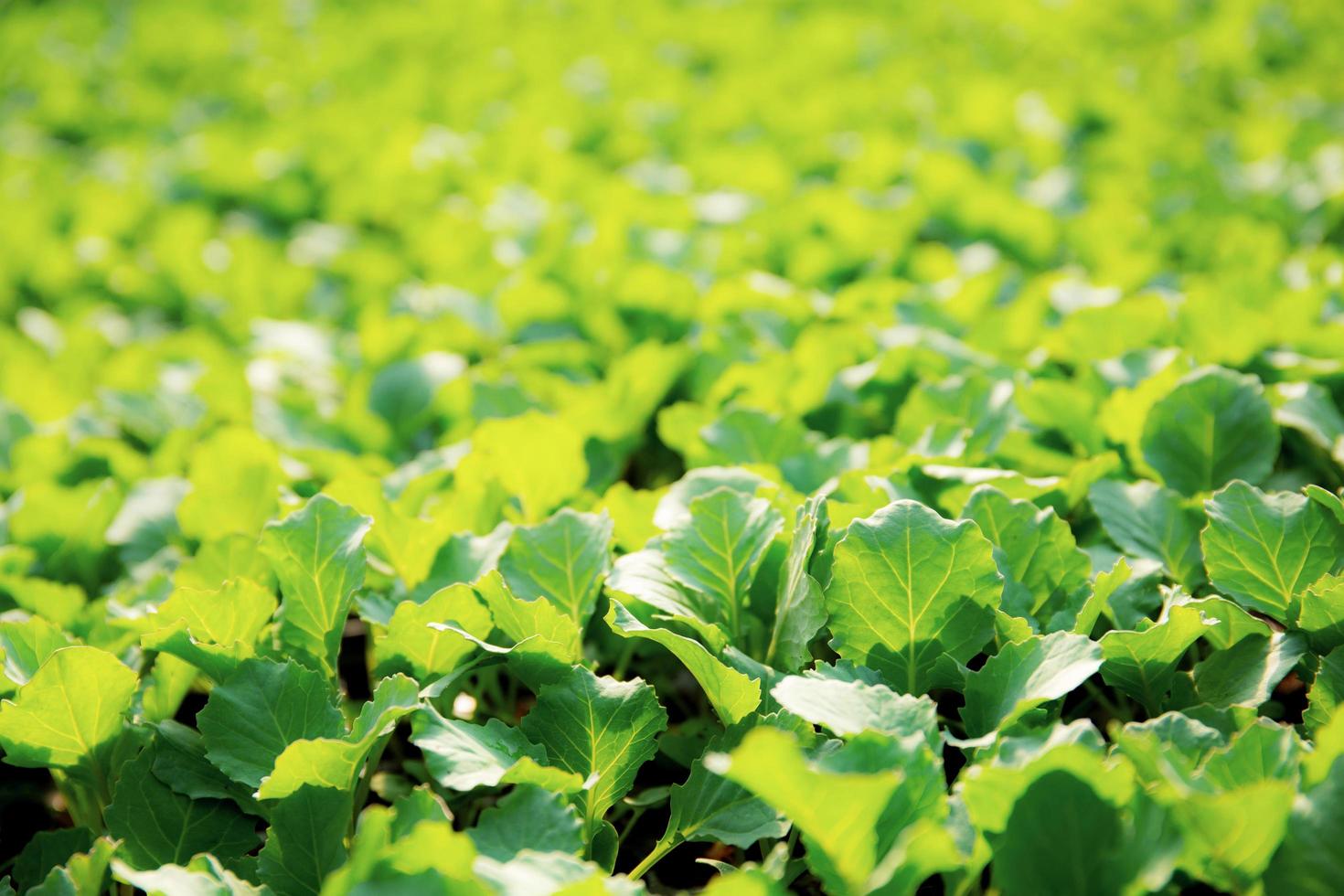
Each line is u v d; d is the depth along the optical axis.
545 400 2.36
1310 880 1.08
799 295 2.59
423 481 1.85
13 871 1.40
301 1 6.58
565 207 3.47
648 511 1.75
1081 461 1.93
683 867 1.59
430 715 1.32
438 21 5.82
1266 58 4.64
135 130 4.80
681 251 3.00
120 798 1.38
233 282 3.11
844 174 3.69
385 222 3.73
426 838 1.02
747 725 1.37
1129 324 2.23
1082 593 1.50
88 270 3.32
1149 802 1.10
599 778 1.32
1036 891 1.13
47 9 6.73
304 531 1.51
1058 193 3.46
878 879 1.06
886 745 1.14
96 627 1.60
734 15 5.56
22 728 1.37
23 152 4.50
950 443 1.83
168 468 2.21
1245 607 1.48
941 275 2.98
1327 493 1.45
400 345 2.55
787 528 1.58
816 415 2.22
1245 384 1.79
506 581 1.58
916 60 4.77
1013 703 1.31
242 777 1.34
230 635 1.49
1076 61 4.76
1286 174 3.41
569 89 4.72
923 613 1.40
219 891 1.15
